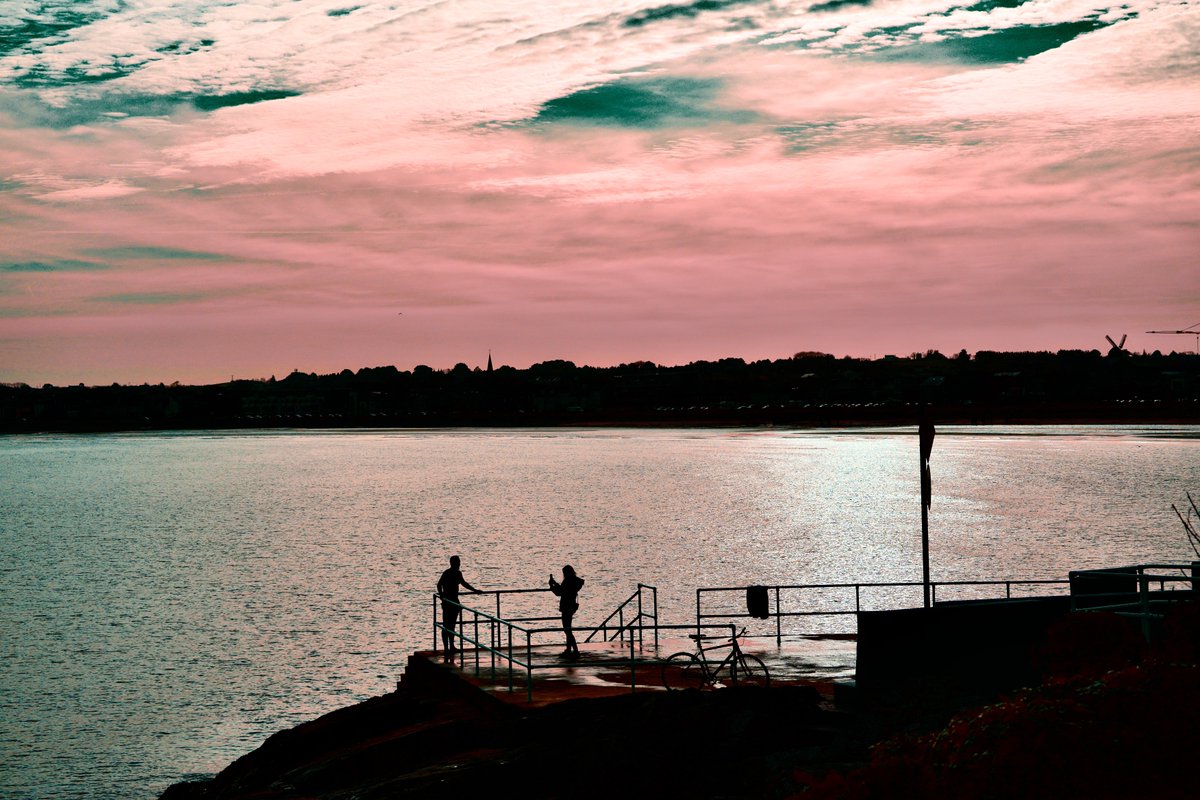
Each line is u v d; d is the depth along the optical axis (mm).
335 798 16547
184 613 56781
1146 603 15625
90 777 31969
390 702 22500
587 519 97688
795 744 14680
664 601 53406
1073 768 9078
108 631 52625
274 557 77750
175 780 31500
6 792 30844
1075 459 163375
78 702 39938
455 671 21828
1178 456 166625
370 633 49906
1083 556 67688
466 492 132625
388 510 111875
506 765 15672
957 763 9422
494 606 52531
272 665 44375
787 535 82438
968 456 176000
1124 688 9695
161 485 160000
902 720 14719
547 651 23703
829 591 56031
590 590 57625
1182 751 9102
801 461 180625
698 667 20984
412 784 16031
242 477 173250
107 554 82812
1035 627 17109
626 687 19531
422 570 68812
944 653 16594
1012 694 14844
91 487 159375
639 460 193875
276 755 22094
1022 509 96938
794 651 22781
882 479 137000
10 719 38000
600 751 14914
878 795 9516
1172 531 79125
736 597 54312
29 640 50844
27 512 121688
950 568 63625
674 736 14828
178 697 40188
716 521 93562
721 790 13820
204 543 88250
